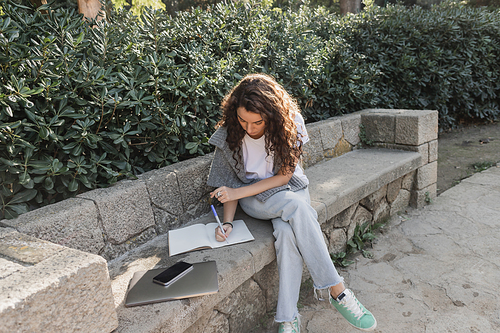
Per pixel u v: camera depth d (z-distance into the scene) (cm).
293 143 190
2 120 175
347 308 175
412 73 456
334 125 333
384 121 343
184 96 240
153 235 204
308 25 429
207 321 168
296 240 181
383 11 492
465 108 581
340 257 256
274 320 188
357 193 258
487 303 201
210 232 201
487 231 279
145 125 223
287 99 187
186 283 154
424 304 205
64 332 109
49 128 181
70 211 165
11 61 180
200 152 253
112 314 124
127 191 188
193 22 301
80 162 193
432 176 341
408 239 280
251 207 201
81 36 209
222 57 309
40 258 120
